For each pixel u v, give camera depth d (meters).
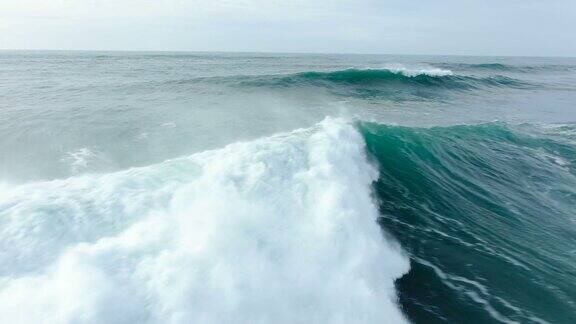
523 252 7.25
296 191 7.10
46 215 5.41
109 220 5.54
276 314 4.75
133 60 53.72
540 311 5.65
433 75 30.55
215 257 5.05
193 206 6.05
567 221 8.59
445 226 8.07
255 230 5.83
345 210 6.81
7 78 27.11
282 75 27.12
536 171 11.45
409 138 12.38
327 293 5.26
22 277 4.36
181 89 21.94
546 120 18.38
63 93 20.02
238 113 15.30
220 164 7.70
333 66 46.41
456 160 11.79
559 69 58.31
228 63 50.75
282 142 9.29
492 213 8.84
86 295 4.09
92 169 8.95
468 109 20.39
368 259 6.08
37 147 10.34
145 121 13.45
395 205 8.77
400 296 5.85
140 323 4.05
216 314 4.40
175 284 4.49
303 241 5.96
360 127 12.42
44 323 3.80
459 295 5.93
